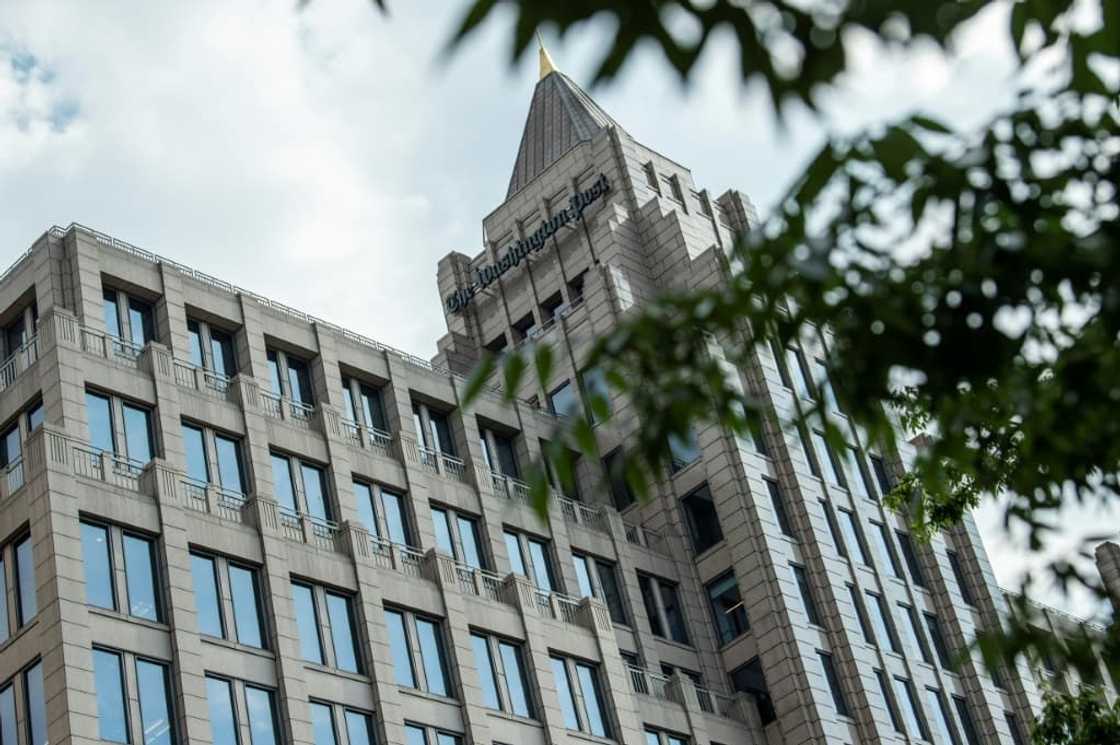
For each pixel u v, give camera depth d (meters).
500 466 72.31
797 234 8.64
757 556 73.75
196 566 54.38
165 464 55.28
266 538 56.91
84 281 59.12
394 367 69.06
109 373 56.94
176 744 50.34
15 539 52.66
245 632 54.69
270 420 61.59
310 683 55.22
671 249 84.81
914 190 8.59
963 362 8.92
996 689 80.25
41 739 48.97
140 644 51.19
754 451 77.19
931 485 10.80
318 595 57.81
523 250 88.56
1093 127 8.80
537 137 96.00
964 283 8.80
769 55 6.01
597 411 9.08
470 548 66.75
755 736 70.62
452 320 91.00
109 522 52.81
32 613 51.22
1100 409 9.85
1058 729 26.06
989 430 12.88
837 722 71.12
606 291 82.31
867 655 74.31
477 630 62.59
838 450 9.28
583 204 87.50
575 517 72.81
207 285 63.66
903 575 80.12
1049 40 7.84
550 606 66.50
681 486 77.25
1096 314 9.43
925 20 6.20
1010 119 8.80
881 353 8.95
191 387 59.66
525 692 62.84
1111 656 12.71
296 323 66.38
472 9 5.79
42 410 55.84
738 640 73.06
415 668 59.34
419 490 65.62
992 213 8.82
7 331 60.69
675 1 5.93
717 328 8.98
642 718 66.44
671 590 74.56
